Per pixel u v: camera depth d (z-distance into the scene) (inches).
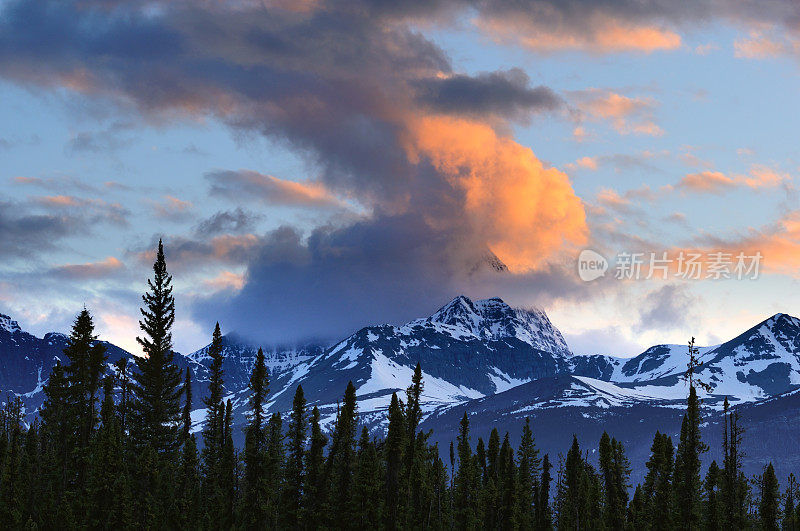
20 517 5241.1
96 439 5393.7
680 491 6525.6
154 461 5344.5
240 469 5915.4
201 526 5497.1
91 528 5078.7
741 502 6771.7
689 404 6491.1
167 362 5821.9
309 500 5669.3
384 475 5925.2
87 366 5551.2
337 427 5940.0
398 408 5930.1
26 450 5876.0
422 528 6112.2
